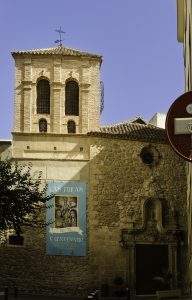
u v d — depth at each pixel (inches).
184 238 1669.5
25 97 1688.0
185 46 1139.3
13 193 1247.5
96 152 1641.2
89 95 1713.8
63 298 1448.1
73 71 1722.4
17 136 1641.2
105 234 1598.2
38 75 1705.2
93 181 1620.3
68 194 1599.4
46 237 1565.0
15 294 1406.3
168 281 1612.9
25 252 1557.6
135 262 1616.6
